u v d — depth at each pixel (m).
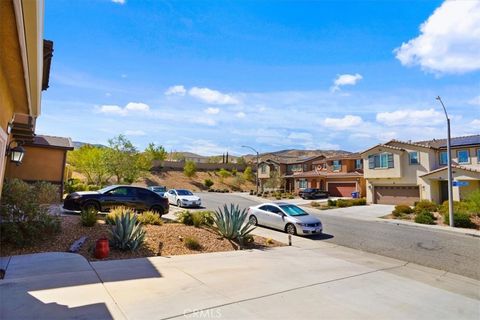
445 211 22.25
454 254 11.52
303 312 5.18
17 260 7.11
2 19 3.85
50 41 9.22
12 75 5.65
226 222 11.39
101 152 33.97
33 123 10.07
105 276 6.35
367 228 17.84
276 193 44.88
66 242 8.86
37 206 9.14
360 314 5.29
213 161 96.69
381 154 32.69
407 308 5.76
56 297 5.07
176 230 11.38
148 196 15.47
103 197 14.42
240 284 6.42
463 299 6.55
